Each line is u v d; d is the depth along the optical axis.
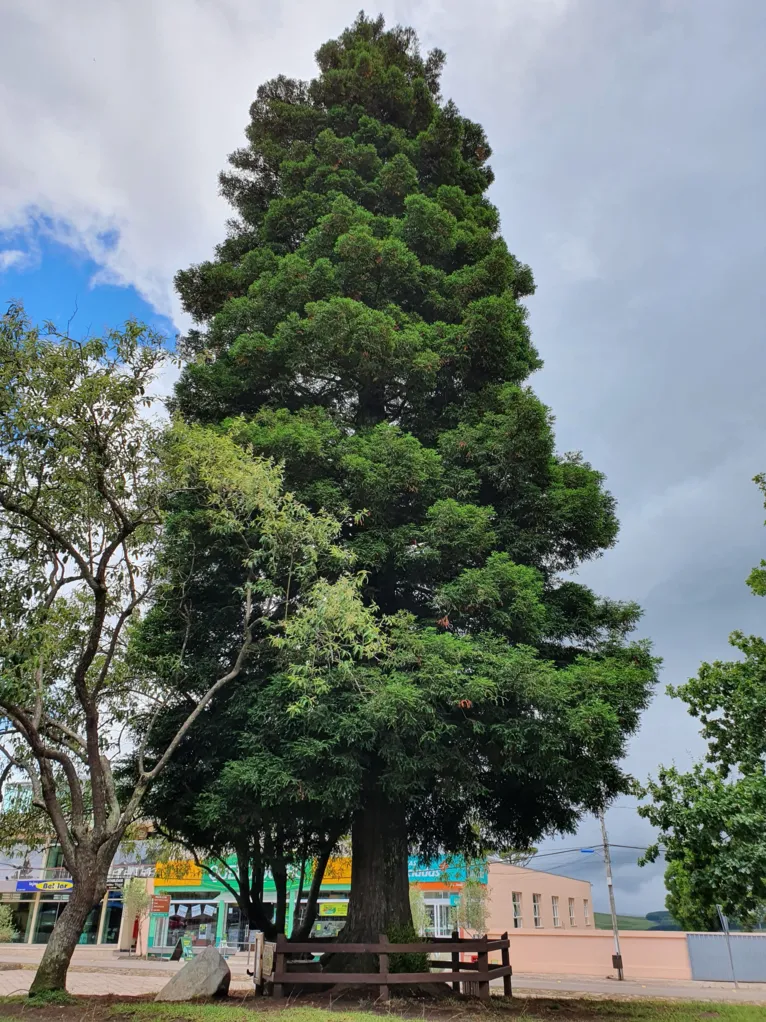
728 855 9.23
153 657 13.09
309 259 16.73
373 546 12.56
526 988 20.53
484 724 11.29
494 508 14.29
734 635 11.88
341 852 16.97
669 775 10.21
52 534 9.70
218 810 10.77
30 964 20.36
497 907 37.00
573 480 15.13
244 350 14.60
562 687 10.94
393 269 15.50
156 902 35.53
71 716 11.65
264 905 15.19
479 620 12.42
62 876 39.97
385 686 10.55
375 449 13.14
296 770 10.74
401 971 11.94
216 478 10.93
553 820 14.40
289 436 12.83
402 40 23.86
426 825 15.37
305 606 11.27
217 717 12.66
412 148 19.67
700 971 26.75
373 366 14.39
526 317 17.55
